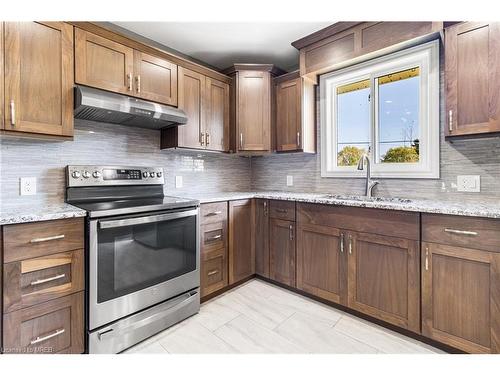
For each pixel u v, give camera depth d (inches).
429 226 63.5
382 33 80.7
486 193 72.3
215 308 85.0
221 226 94.7
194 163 112.7
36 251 53.6
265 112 112.0
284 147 111.5
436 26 70.7
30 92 61.2
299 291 94.3
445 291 61.4
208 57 115.1
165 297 74.5
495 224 54.9
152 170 94.3
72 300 58.2
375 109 95.4
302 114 105.6
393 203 72.7
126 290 65.9
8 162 67.7
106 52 74.2
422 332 65.0
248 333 71.3
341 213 80.6
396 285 69.3
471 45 64.7
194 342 67.6
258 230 106.1
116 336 63.1
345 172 103.6
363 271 75.7
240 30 93.6
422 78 83.7
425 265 64.2
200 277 87.5
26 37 60.6
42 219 53.7
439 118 79.8
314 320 77.4
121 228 65.1
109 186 83.2
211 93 104.9
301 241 91.7
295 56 115.0
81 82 69.4
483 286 56.4
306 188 116.0
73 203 74.2
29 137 62.2
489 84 62.2
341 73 102.0
